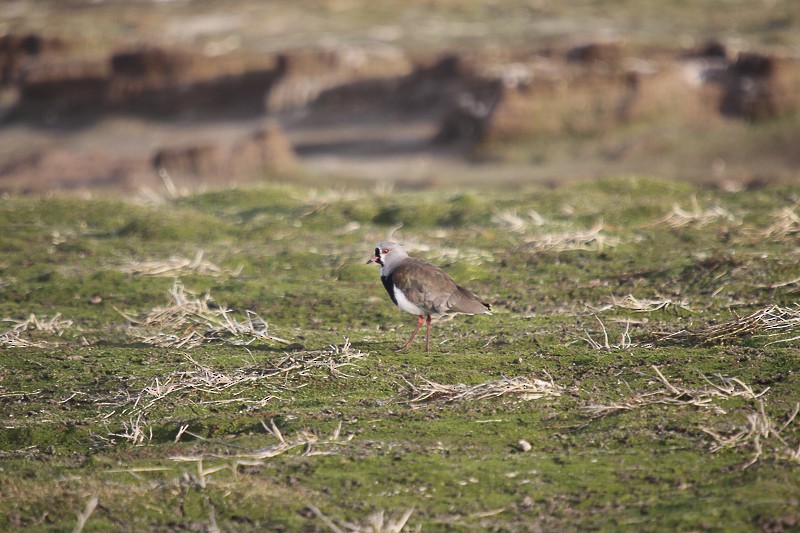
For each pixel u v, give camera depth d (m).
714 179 40.38
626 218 21.41
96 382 12.61
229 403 11.56
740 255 17.42
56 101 65.06
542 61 55.41
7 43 71.31
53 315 16.14
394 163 49.34
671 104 48.97
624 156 45.69
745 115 47.88
